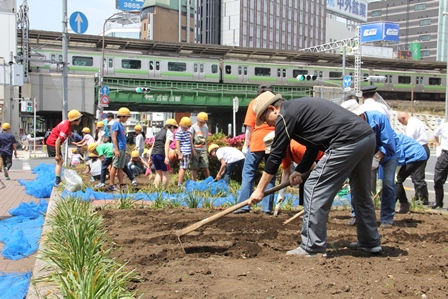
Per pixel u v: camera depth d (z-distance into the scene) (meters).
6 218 8.05
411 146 8.41
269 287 3.79
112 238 5.53
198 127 11.79
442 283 3.93
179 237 5.31
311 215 4.76
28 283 4.26
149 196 8.52
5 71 22.44
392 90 55.03
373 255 4.94
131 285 3.83
